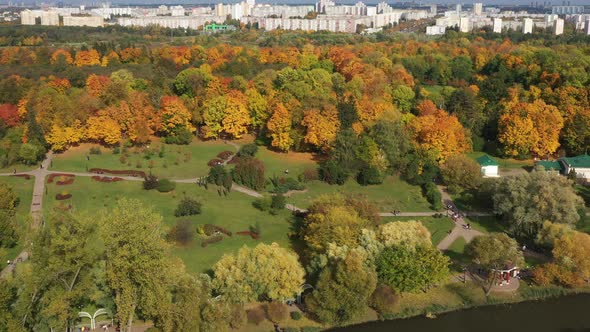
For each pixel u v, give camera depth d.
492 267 117.69
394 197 168.62
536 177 145.12
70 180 176.38
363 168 180.12
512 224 141.25
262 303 109.62
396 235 118.19
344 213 123.75
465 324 108.44
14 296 89.94
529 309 113.06
